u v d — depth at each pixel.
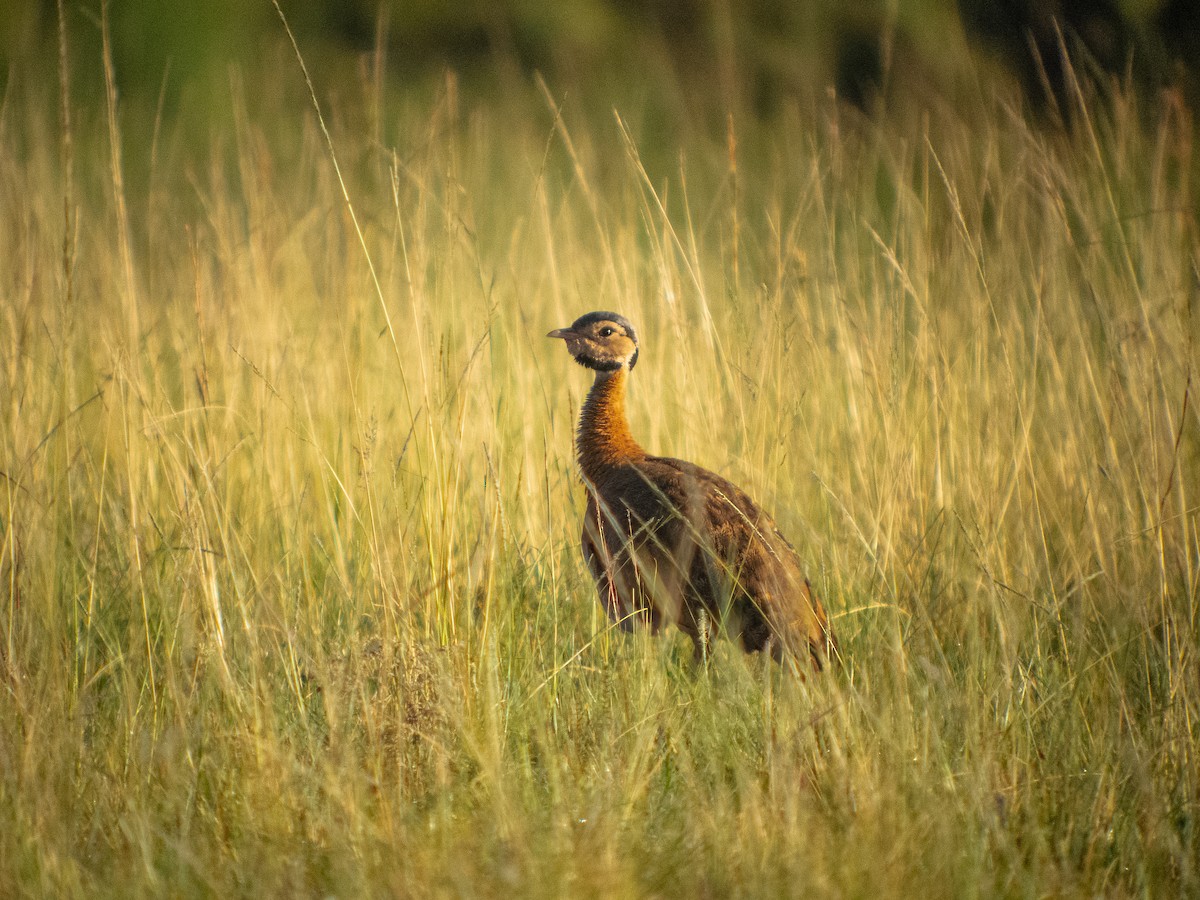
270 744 10.11
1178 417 13.29
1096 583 13.38
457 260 17.02
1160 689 11.70
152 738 10.56
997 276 15.45
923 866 9.17
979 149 18.22
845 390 16.19
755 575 12.39
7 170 16.11
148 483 14.02
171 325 17.06
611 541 13.66
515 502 14.62
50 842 9.32
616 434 14.69
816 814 9.88
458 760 10.63
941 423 14.80
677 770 10.82
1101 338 14.99
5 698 10.85
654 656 12.55
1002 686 11.55
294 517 14.45
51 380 13.84
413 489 13.58
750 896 8.67
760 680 12.41
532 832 9.36
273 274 17.67
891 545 13.53
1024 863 9.64
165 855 9.33
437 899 8.56
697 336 16.03
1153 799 9.84
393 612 11.89
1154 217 14.45
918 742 10.84
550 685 12.02
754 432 14.69
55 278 15.14
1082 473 13.85
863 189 17.77
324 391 15.97
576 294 17.70
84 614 12.75
